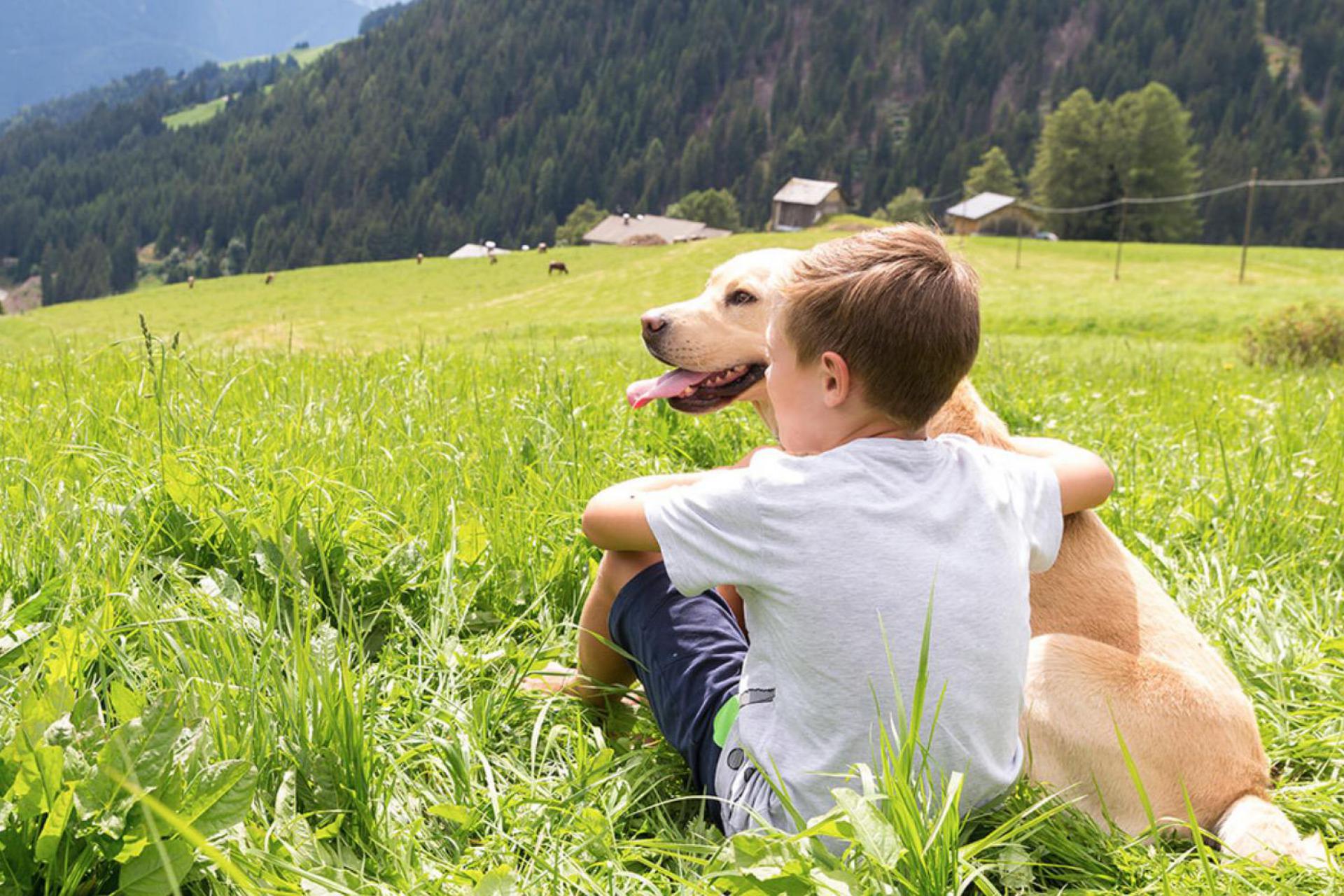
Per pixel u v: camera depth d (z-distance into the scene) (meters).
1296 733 2.82
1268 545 4.02
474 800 2.26
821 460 2.09
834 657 2.01
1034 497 2.29
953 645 2.01
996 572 2.08
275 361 7.36
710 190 170.25
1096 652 2.47
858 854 1.94
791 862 1.77
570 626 3.10
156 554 3.03
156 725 1.81
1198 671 2.53
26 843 1.72
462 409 5.09
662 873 2.03
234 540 3.00
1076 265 73.56
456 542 3.24
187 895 1.82
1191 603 3.53
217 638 2.44
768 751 2.10
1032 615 2.68
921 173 191.88
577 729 2.58
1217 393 7.73
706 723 2.30
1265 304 39.72
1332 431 5.63
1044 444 2.75
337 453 3.89
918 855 1.81
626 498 2.32
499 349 9.84
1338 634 3.41
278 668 2.28
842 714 2.02
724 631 2.43
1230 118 190.00
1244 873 2.10
